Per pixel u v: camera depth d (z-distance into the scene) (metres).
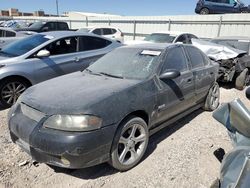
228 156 2.21
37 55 5.52
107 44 6.79
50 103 2.87
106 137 2.78
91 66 4.26
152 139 4.00
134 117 3.17
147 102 3.30
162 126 3.85
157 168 3.20
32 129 2.78
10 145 3.69
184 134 4.20
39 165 3.25
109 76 3.71
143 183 2.91
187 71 4.27
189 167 3.22
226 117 2.46
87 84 3.35
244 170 1.88
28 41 6.06
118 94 3.02
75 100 2.85
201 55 4.93
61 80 3.64
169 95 3.73
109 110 2.84
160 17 18.27
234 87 8.00
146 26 19.34
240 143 2.27
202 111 5.31
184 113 4.41
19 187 2.85
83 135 2.63
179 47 4.31
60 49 5.93
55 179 2.99
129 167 3.15
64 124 2.67
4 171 3.09
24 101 3.10
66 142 2.59
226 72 7.39
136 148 3.30
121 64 3.93
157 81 3.56
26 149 2.94
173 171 3.13
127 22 20.61
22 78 5.36
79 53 6.15
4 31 10.89
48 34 6.16
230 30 14.77
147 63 3.76
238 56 7.56
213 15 15.41
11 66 5.17
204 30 16.02
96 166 3.25
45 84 3.53
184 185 2.89
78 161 2.65
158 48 4.04
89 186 2.88
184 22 16.86
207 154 3.55
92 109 2.73
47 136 2.66
